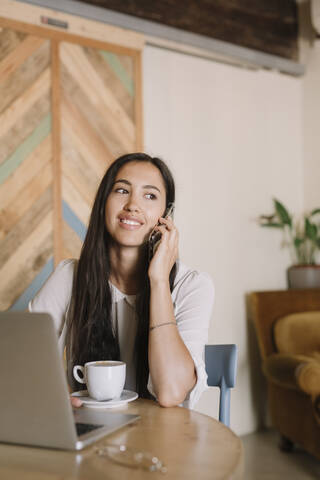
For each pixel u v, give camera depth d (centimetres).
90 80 271
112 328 137
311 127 362
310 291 323
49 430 78
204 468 70
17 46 247
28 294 249
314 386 245
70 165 264
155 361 112
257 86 346
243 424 325
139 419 96
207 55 320
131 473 68
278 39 361
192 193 312
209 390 299
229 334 324
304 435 261
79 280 138
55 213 257
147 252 138
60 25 259
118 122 281
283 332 295
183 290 135
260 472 255
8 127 245
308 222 336
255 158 343
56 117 258
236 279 329
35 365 77
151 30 291
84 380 113
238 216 332
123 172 139
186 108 312
